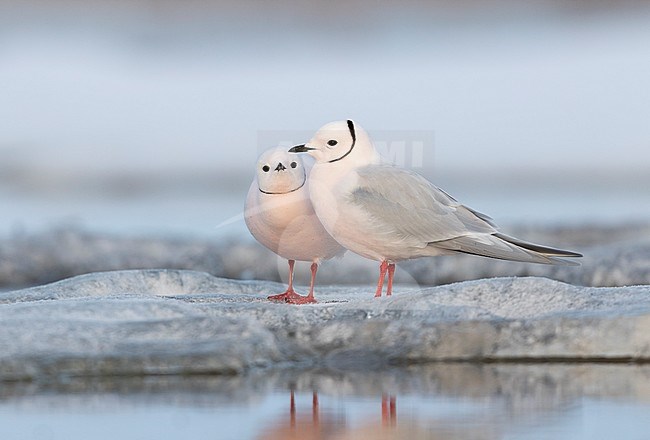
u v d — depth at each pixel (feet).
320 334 28.19
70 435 21.31
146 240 52.80
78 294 33.65
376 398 24.16
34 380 25.29
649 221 57.82
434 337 27.89
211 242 52.21
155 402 23.68
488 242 30.91
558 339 27.71
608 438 20.99
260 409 23.20
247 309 28.99
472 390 24.86
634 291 29.94
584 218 59.00
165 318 27.50
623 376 26.12
